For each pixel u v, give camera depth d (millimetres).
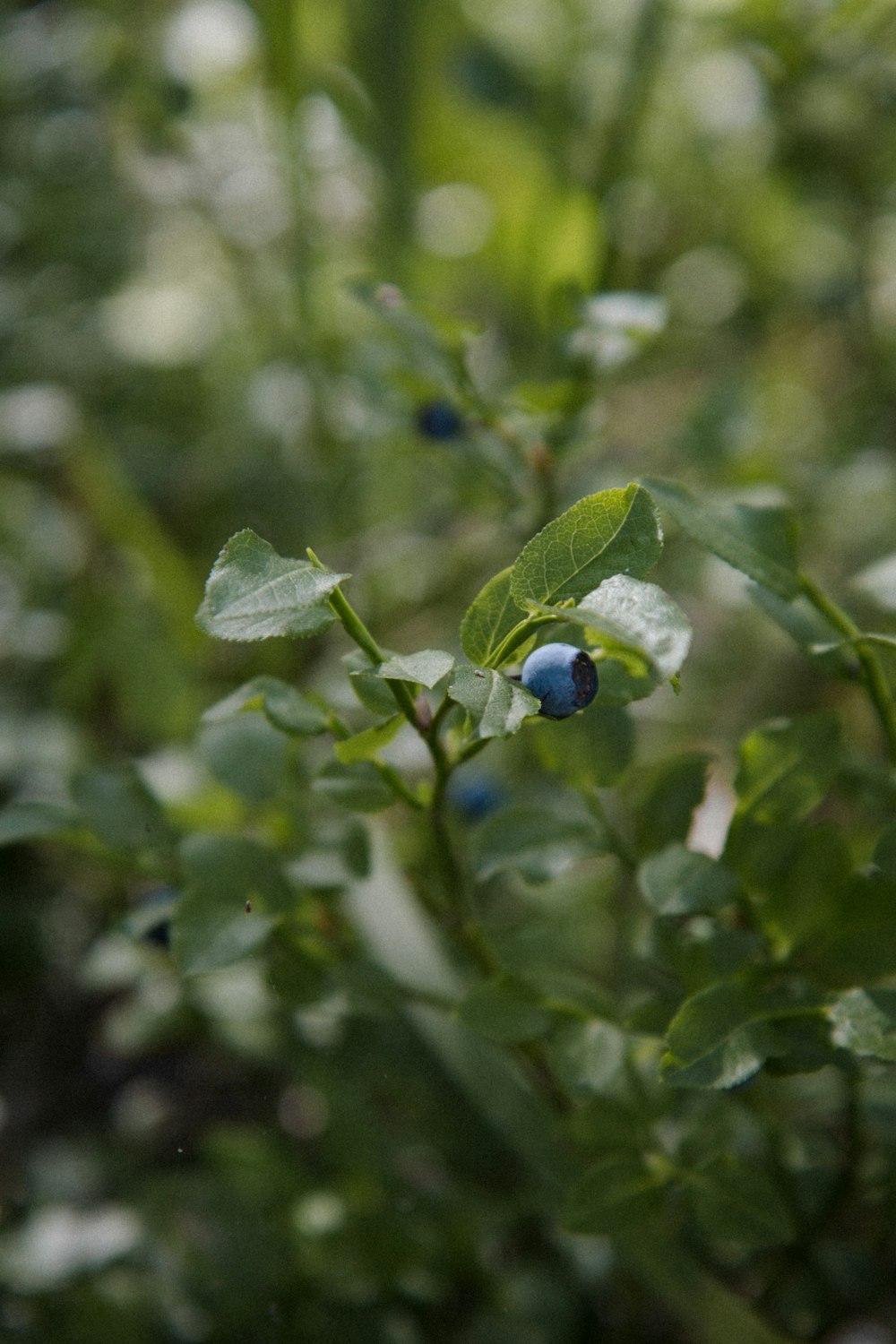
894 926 379
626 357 452
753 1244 381
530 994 389
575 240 724
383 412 494
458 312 838
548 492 473
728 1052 356
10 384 798
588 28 785
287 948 415
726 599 532
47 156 824
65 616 694
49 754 599
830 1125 471
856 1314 443
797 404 765
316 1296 465
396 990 421
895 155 672
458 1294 477
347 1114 484
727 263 812
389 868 472
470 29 821
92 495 681
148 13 787
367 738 356
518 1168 509
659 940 386
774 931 385
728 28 637
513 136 808
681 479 534
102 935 653
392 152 768
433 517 647
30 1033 658
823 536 647
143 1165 571
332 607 341
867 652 385
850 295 721
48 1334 470
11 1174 597
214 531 743
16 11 896
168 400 825
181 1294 467
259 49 702
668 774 397
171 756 481
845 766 432
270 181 778
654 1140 394
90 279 833
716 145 762
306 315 674
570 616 330
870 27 630
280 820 422
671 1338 497
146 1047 629
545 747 397
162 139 770
